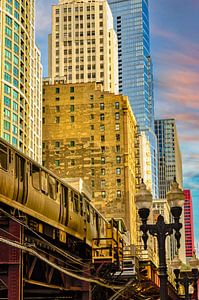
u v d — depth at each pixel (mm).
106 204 183750
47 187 35312
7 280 28234
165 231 28969
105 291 52281
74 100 194500
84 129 191875
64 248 39969
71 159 190375
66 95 195375
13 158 30766
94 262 43469
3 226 29031
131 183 192125
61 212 37594
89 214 45094
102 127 191125
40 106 198125
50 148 192750
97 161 188500
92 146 190000
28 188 32219
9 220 28922
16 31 184875
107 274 45844
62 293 41156
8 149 30359
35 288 37500
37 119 194625
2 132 172000
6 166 29953
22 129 181750
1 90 174375
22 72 185875
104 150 189125
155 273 68375
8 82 177375
